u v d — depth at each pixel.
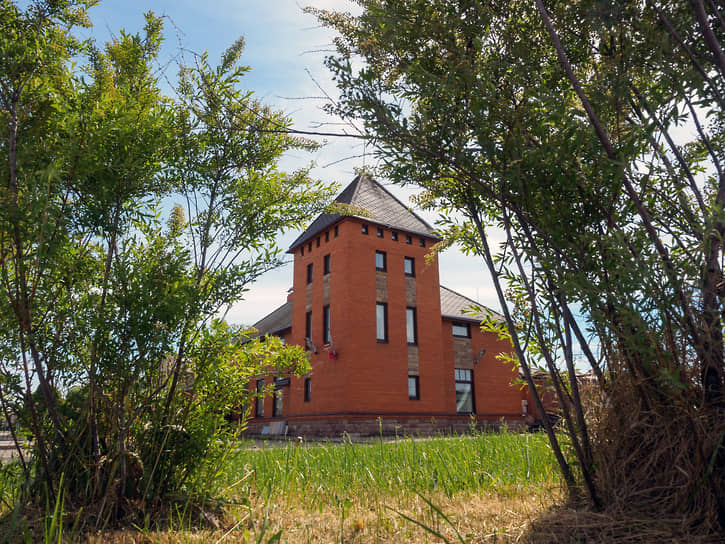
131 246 2.97
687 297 1.95
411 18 2.31
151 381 2.72
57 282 2.55
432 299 19.09
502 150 2.32
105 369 2.52
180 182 3.12
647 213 2.28
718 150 2.31
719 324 1.97
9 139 2.35
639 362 2.17
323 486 3.67
